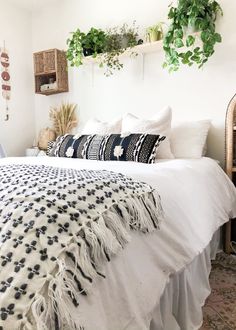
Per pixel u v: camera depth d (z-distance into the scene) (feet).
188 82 7.19
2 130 9.36
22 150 10.00
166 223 3.10
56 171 3.13
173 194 3.47
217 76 6.77
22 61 9.87
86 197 2.34
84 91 9.15
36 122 10.37
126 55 8.05
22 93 9.92
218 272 5.25
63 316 1.64
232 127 5.96
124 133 6.01
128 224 2.46
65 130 9.45
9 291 1.61
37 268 1.72
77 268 1.86
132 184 2.92
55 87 9.16
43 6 9.73
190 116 7.23
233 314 4.02
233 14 6.44
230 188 5.59
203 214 4.09
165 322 3.10
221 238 6.27
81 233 2.01
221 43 6.62
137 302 2.35
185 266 3.23
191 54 6.58
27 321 1.52
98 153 5.94
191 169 4.62
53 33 9.69
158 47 7.38
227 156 6.04
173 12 6.48
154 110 7.80
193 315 3.68
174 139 6.45
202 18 6.21
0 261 1.76
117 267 2.23
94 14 8.70
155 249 2.81
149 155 5.38
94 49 7.91
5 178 2.80
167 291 3.13
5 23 9.29
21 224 1.98
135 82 8.08
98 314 1.93
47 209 2.08
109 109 8.68
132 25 7.97
